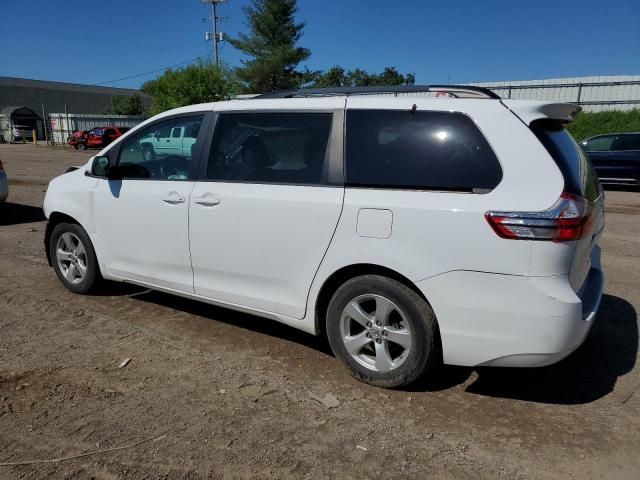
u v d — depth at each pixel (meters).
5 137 54.09
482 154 3.12
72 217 4.98
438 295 3.14
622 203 12.15
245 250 3.85
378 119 3.45
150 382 3.54
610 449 2.89
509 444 2.93
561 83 26.80
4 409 3.19
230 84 36.16
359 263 3.37
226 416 3.15
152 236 4.38
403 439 2.96
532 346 2.98
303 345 4.15
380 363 3.44
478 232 3.01
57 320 4.57
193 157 4.17
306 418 3.15
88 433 2.97
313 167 3.60
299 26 44.97
